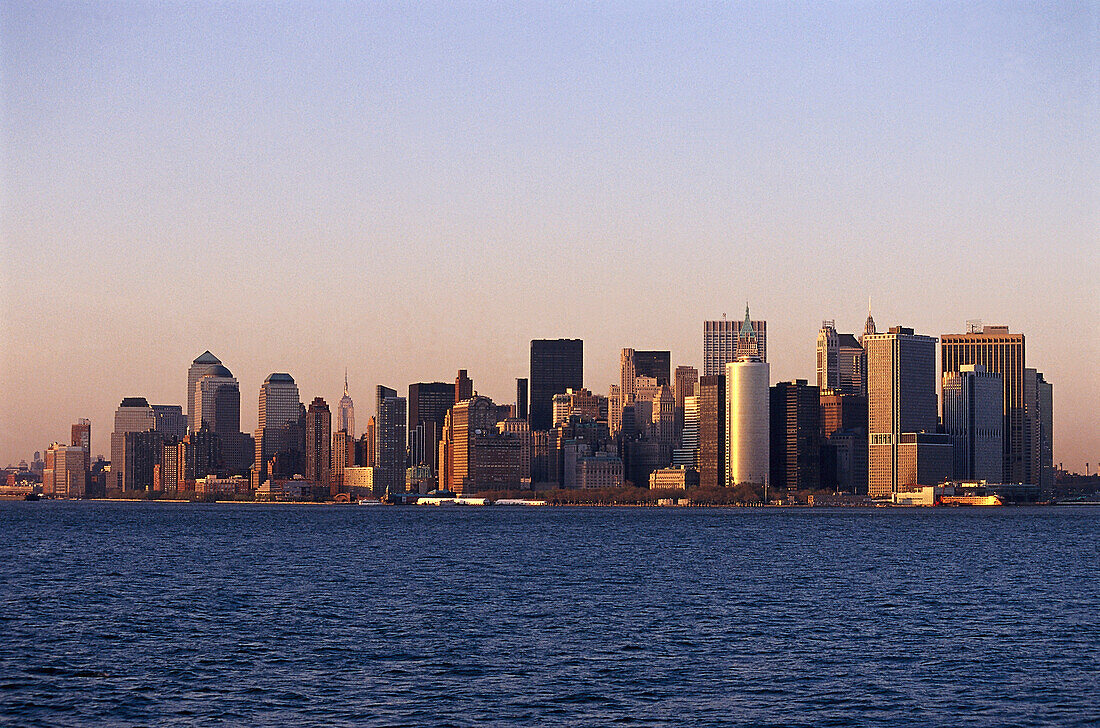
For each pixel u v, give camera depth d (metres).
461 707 96.94
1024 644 126.50
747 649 123.38
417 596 172.75
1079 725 92.12
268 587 186.25
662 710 96.25
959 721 93.25
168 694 100.88
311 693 101.44
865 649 123.44
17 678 107.06
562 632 134.75
